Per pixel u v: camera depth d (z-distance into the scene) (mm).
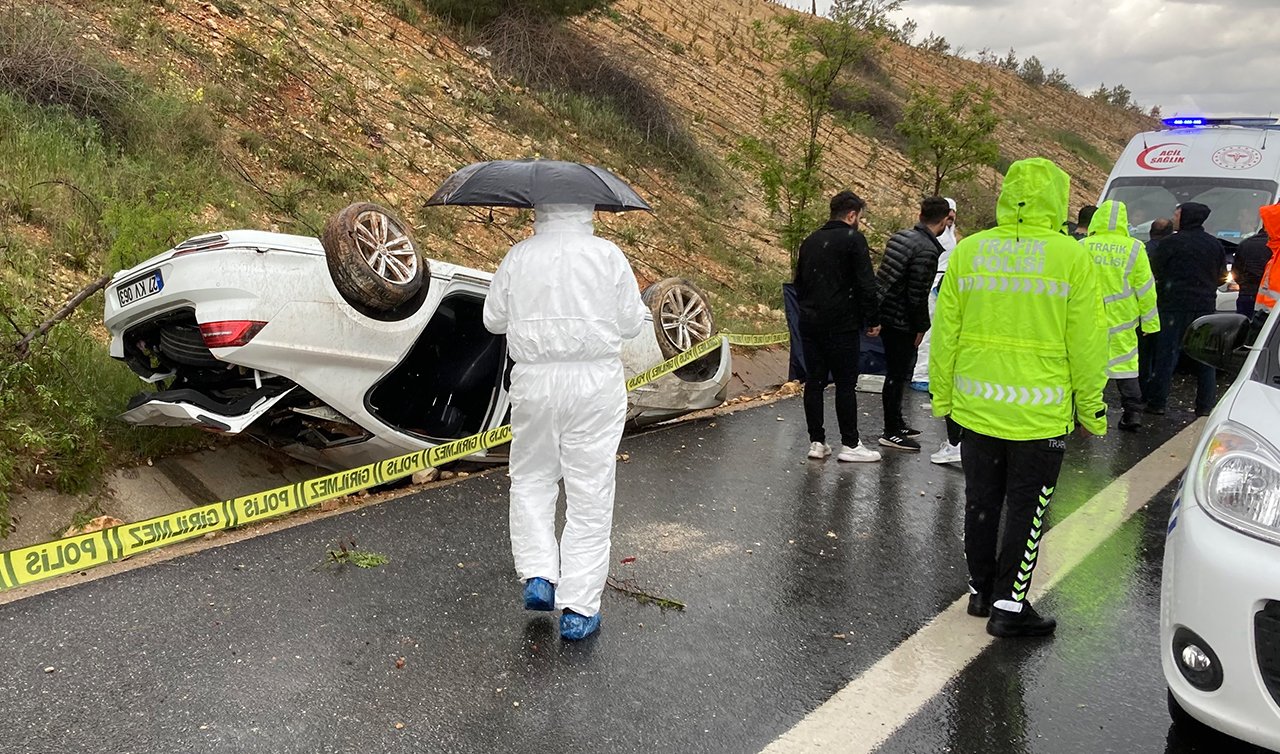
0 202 7191
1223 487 3129
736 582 4695
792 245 12180
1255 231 11117
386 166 10766
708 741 3340
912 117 13734
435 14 14984
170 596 4227
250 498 4914
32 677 3520
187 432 5844
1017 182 4008
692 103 17438
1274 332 3719
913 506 5973
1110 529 5648
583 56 15406
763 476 6492
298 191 9297
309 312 5047
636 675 3764
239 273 4855
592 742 3305
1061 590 4738
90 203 7508
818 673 3844
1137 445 7723
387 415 6234
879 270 7109
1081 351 3945
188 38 10789
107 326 5520
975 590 4410
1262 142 11688
